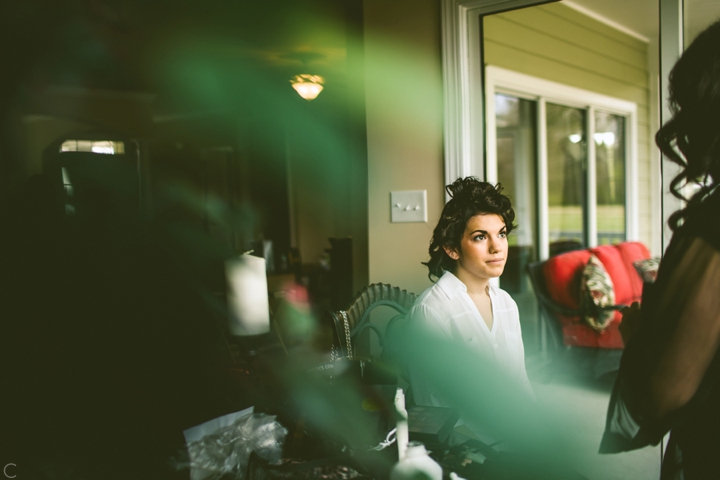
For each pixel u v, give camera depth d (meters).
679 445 0.78
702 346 0.66
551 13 4.16
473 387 1.31
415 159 2.28
